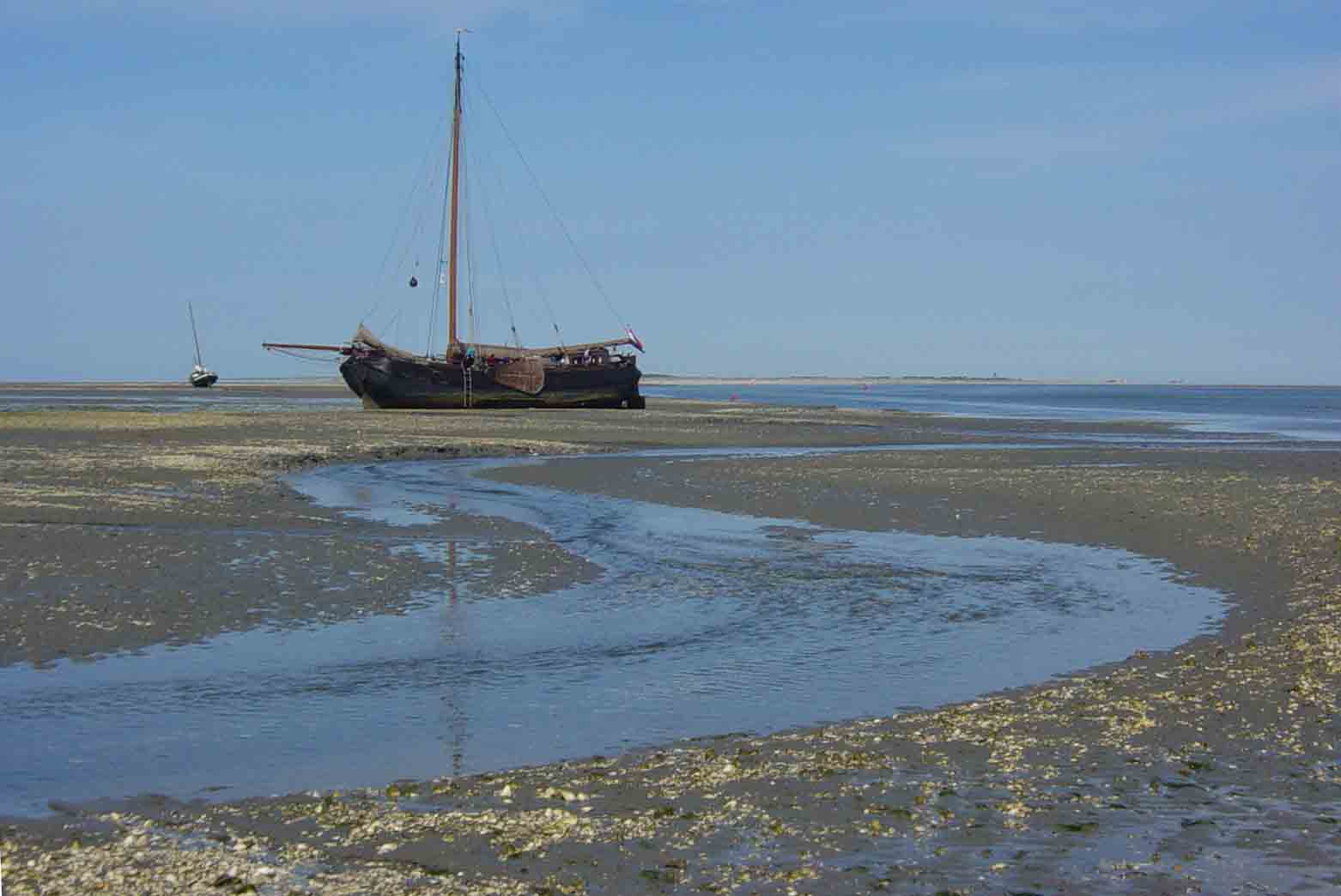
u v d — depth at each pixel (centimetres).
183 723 1349
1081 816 1005
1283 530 2925
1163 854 923
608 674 1605
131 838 971
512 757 1228
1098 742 1223
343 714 1395
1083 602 2145
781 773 1134
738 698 1479
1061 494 3806
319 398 15438
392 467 5019
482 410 10531
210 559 2375
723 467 4941
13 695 1455
